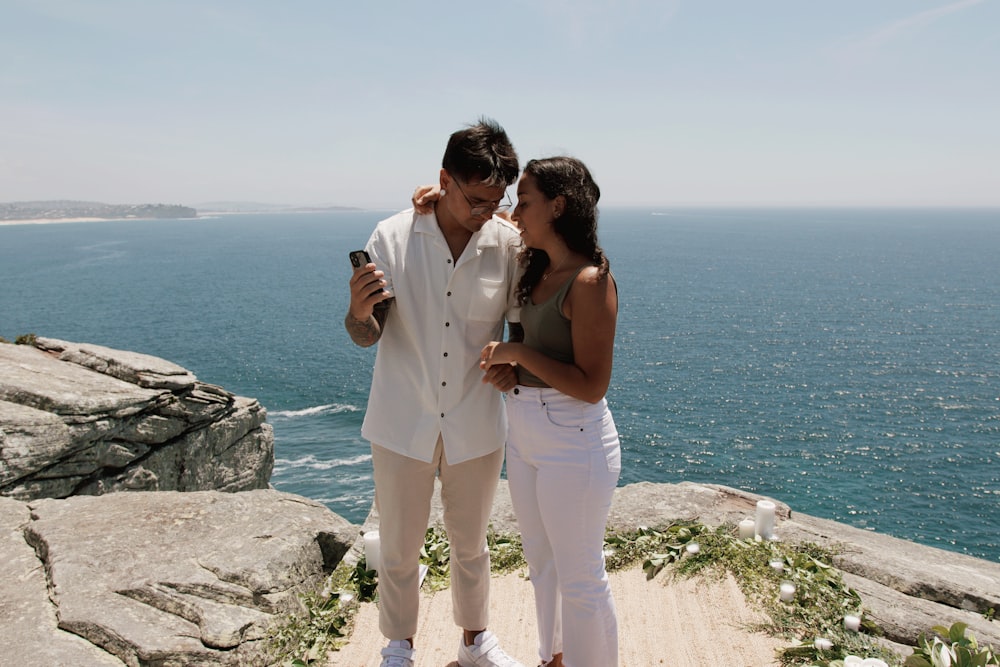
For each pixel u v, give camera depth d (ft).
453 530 9.93
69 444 40.14
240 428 58.65
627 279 439.22
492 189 8.14
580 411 8.61
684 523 14.58
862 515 102.58
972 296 364.99
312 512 14.82
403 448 9.39
